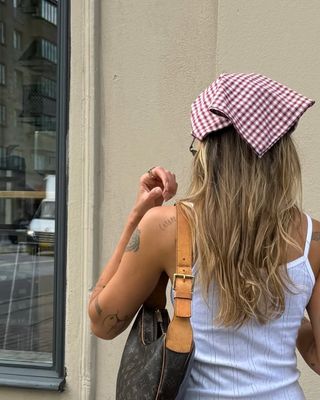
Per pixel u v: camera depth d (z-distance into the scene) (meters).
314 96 2.43
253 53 2.46
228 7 2.46
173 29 2.54
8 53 3.05
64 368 2.67
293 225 1.25
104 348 2.62
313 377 2.44
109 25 2.58
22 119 2.92
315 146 2.43
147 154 2.58
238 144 1.23
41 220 2.85
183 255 1.20
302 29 2.42
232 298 1.18
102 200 2.62
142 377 1.19
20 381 2.64
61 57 2.67
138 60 2.57
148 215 1.28
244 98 1.21
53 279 2.79
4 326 2.89
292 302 1.24
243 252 1.19
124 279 1.28
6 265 2.92
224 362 1.20
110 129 2.60
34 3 2.85
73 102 2.61
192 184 1.28
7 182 2.94
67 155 2.67
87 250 2.60
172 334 1.15
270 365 1.21
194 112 1.29
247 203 1.19
